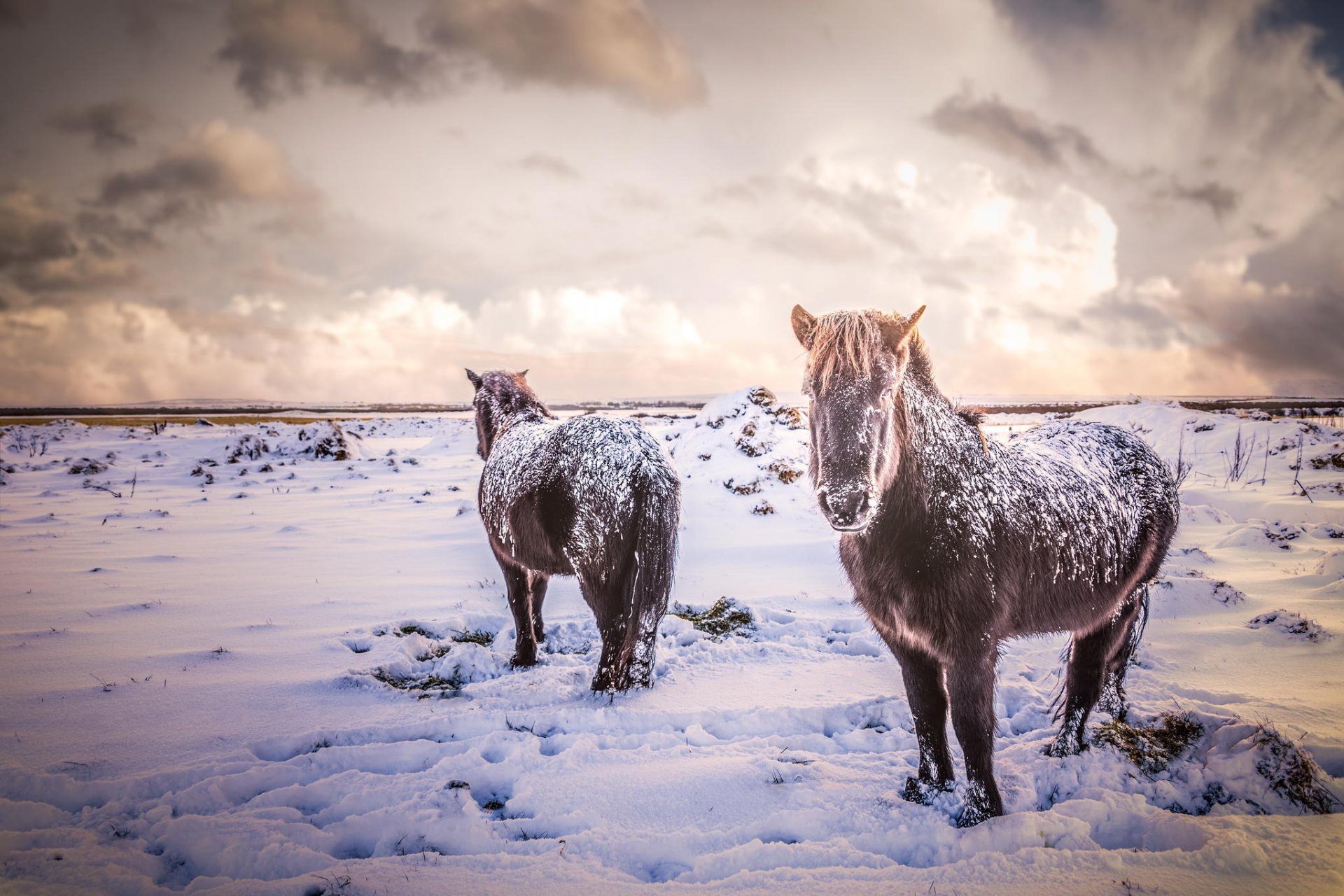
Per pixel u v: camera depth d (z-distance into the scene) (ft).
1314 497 32.48
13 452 64.34
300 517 37.58
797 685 15.16
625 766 11.51
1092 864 8.51
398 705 14.26
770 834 9.73
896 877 8.43
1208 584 19.88
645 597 14.20
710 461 38.19
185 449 66.28
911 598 9.30
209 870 9.00
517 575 17.06
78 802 10.57
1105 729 11.93
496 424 19.60
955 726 9.52
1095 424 13.29
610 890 8.34
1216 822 9.25
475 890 8.36
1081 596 10.52
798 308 9.36
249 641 17.85
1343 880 8.13
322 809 10.57
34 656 16.60
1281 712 12.55
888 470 8.57
